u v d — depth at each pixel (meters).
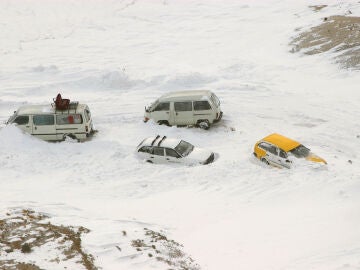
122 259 27.98
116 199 42.53
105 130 67.00
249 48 114.38
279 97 80.88
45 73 96.56
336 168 50.47
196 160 52.59
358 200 38.75
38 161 52.81
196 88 86.19
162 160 53.50
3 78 93.81
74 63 105.19
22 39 131.62
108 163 52.59
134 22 146.38
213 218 37.38
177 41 124.56
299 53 106.00
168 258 28.91
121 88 87.81
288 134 64.44
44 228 31.86
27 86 87.94
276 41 117.38
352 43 102.94
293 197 41.62
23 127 60.72
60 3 178.38
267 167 52.91
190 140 62.00
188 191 44.34
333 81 88.31
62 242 29.69
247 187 44.69
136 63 104.31
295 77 91.88
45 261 27.09
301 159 51.38
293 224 34.41
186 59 108.00
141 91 85.38
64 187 45.09
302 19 132.38
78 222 33.69
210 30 133.00
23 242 29.53
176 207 40.03
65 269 26.23
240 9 153.12
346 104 75.88
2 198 40.31
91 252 28.55
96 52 115.62
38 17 159.12
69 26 145.62
